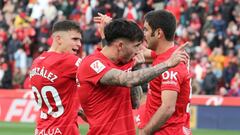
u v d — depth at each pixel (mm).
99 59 10258
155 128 10781
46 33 40469
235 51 36844
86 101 10422
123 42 10141
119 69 10328
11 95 34438
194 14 39250
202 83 34719
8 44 40906
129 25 10141
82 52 37250
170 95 10719
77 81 10578
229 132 30625
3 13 43719
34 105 33938
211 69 34906
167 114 10711
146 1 41281
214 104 31859
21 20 42094
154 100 11125
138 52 10344
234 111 31531
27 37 40719
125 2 41000
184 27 38969
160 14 11062
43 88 12461
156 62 11102
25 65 39625
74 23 12508
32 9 43219
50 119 12562
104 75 10078
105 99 10336
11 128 30797
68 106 12484
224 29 38406
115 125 10352
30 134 28453
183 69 10914
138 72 9852
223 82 34969
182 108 11156
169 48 11094
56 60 12344
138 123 11516
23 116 34125
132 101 11062
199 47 37000
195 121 32188
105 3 40844
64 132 12469
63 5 42281
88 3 41250
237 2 39406
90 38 38500
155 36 11062
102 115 10352
